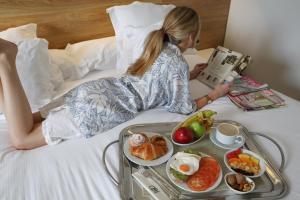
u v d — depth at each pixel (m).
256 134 1.35
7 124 1.37
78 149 1.26
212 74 1.86
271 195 1.02
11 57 1.21
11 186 1.06
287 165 1.17
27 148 1.29
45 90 1.59
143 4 2.00
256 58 2.53
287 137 1.33
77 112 1.35
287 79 2.32
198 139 1.29
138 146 1.20
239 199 1.00
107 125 1.39
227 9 2.60
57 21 1.91
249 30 2.50
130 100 1.47
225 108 1.56
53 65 1.73
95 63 1.89
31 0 1.76
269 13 2.29
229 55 1.86
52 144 1.29
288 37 2.21
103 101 1.40
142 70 1.46
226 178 1.07
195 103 1.52
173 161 1.14
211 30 2.62
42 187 1.06
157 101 1.52
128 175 1.12
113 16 2.00
